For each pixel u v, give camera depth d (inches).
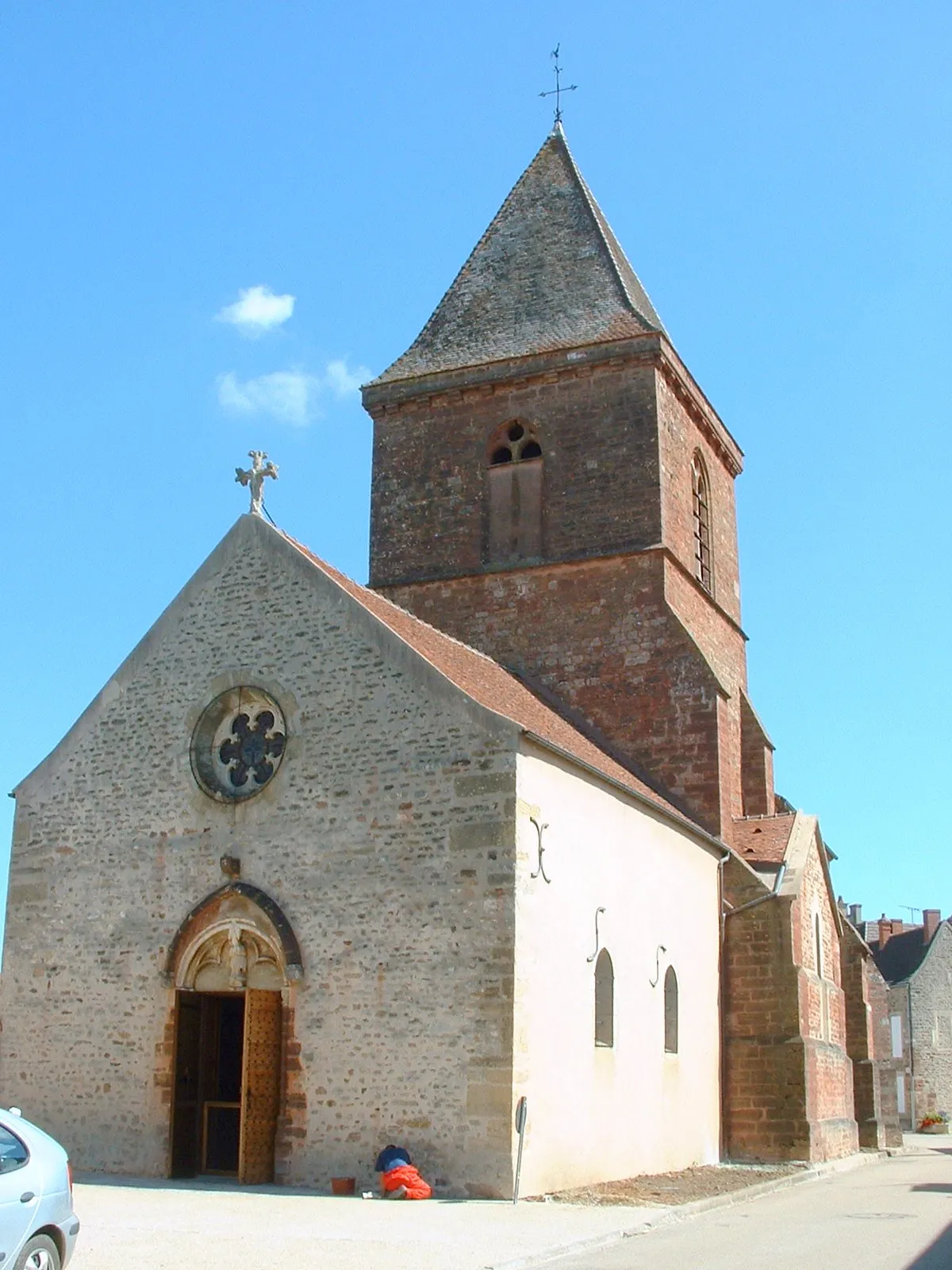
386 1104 732.0
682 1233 612.7
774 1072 1015.6
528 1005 729.6
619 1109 830.5
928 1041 2532.0
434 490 1227.2
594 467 1173.1
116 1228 566.6
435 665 789.2
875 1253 547.8
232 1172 791.1
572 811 809.5
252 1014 765.3
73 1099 824.3
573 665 1136.2
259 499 888.9
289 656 836.6
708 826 1068.5
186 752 852.6
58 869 874.1
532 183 1364.4
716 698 1085.1
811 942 1115.9
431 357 1278.3
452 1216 623.8
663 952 931.3
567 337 1218.6
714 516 1315.2
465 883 745.0
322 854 789.9
